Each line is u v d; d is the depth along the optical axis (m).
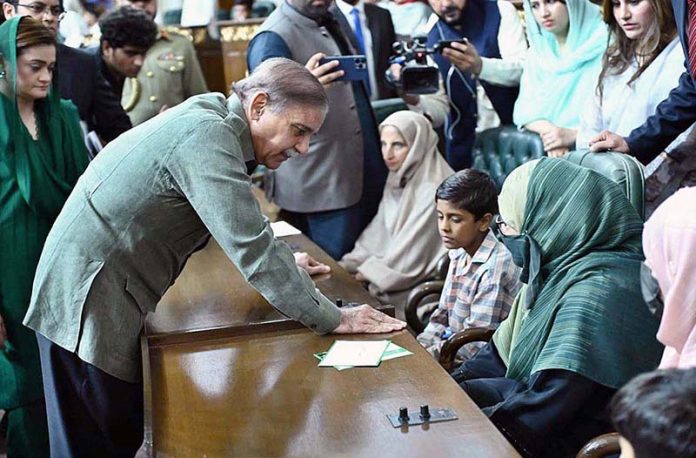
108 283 2.70
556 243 2.63
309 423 2.23
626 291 2.49
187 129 2.58
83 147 3.52
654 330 2.46
